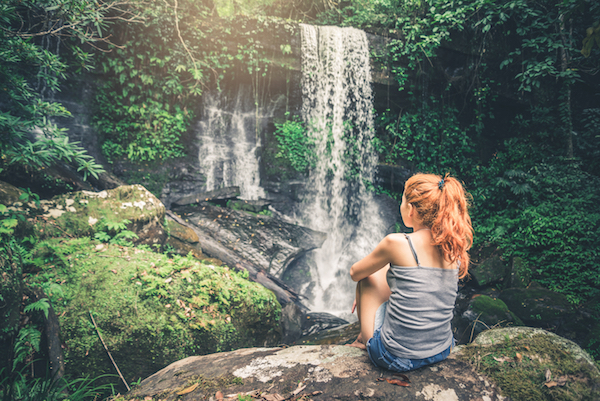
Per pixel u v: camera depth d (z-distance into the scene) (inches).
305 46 365.4
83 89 313.4
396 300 68.8
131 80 335.0
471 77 392.8
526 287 267.6
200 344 150.1
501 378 69.2
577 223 279.7
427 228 70.4
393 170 397.7
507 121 414.9
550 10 374.3
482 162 412.8
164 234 223.3
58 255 159.6
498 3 366.6
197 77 331.3
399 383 67.7
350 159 396.8
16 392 107.7
